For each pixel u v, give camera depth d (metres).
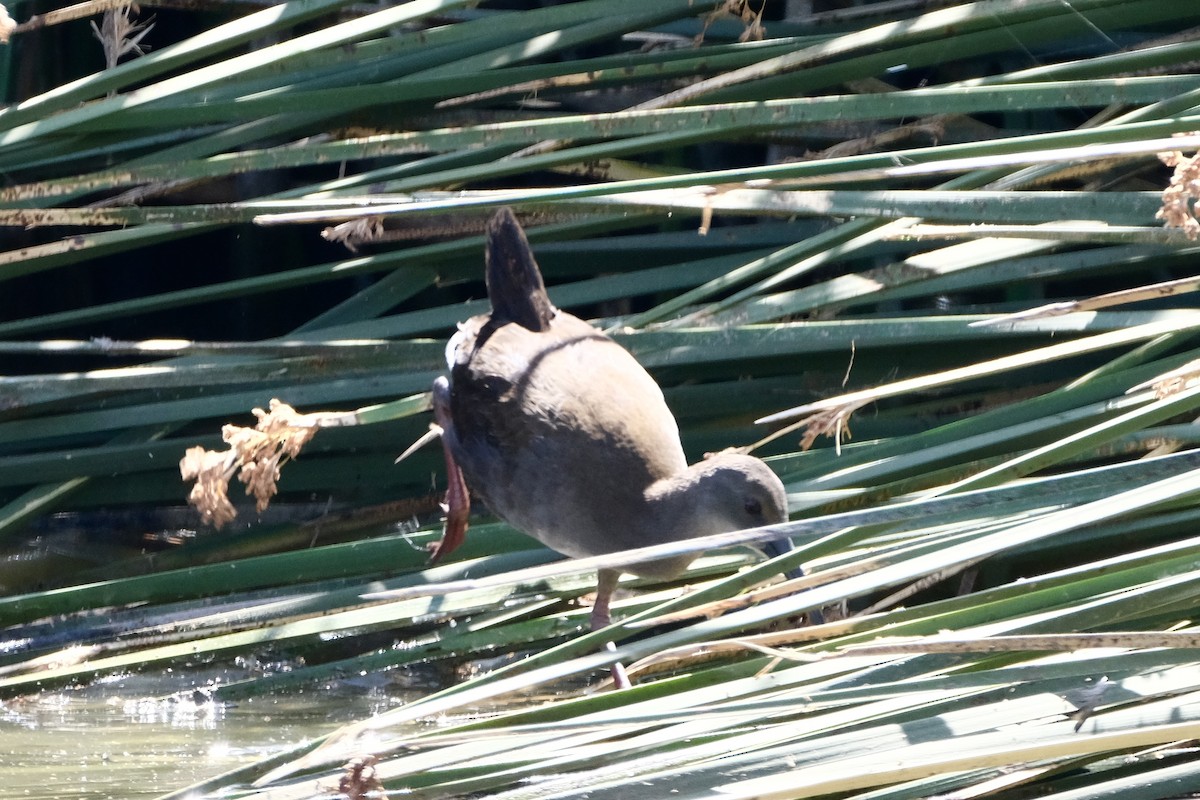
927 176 9.61
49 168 11.62
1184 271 10.42
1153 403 7.04
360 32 9.27
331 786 5.87
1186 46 8.82
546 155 9.30
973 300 11.10
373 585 8.80
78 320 10.73
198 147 10.20
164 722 8.30
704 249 10.80
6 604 8.91
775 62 9.26
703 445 9.95
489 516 10.35
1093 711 5.67
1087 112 11.18
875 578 5.74
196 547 10.26
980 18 9.23
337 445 10.52
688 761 5.79
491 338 9.13
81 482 10.57
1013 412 8.45
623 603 8.66
